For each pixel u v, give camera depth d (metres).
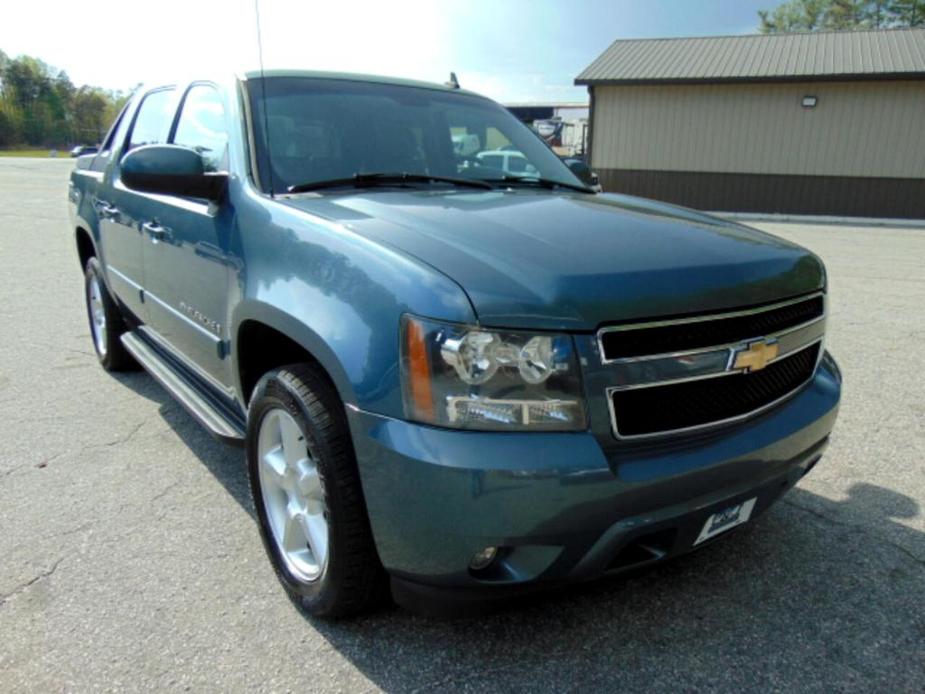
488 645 2.25
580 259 1.97
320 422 2.09
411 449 1.79
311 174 2.80
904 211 17.66
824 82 17.48
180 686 2.05
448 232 2.13
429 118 3.39
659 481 1.88
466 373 1.76
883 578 2.63
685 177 19.41
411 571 1.92
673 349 1.94
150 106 4.07
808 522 3.02
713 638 2.30
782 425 2.21
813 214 18.44
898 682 2.11
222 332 2.79
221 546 2.79
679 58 19.91
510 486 1.75
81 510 3.04
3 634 2.25
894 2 44.97
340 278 2.05
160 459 3.55
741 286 2.08
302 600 2.37
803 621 2.38
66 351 5.41
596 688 2.08
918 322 6.55
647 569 2.10
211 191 2.74
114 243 4.14
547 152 3.81
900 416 4.21
